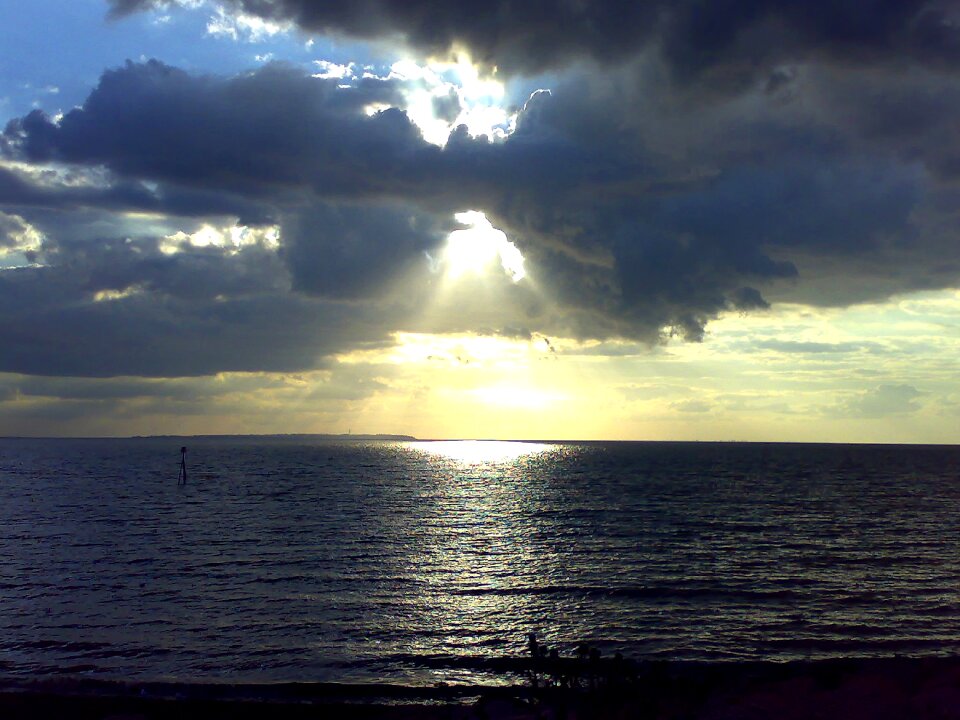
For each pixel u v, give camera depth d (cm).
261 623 2792
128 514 6619
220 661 2355
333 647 2506
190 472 13975
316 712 1912
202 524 5903
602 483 11150
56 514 6588
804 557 4269
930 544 4791
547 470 15262
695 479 12100
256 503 7825
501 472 14462
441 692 2070
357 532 5453
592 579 3616
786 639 2588
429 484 11006
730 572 3794
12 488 9756
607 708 1590
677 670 2175
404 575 3744
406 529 5647
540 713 1636
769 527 5694
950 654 2414
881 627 2730
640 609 3014
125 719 1731
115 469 15000
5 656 2383
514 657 2395
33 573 3750
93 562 4084
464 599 3203
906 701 1548
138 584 3491
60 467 15738
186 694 2034
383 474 13738
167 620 2827
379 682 2159
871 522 6025
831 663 2262
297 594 3291
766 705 1570
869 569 3869
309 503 7869
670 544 4816
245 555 4366
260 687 2100
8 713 1861
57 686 2083
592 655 1695
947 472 14388
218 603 3111
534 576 3703
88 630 2681
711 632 2678
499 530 5584
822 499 8262
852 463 18700
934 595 3238
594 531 5497
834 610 2980
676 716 1465
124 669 2264
